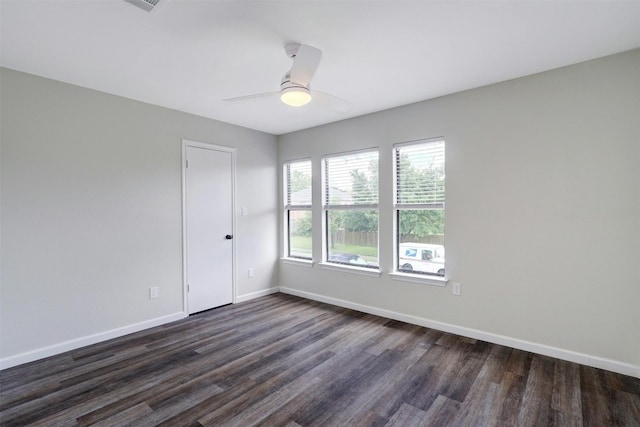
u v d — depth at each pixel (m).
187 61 2.44
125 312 3.19
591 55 2.36
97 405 2.04
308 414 1.95
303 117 3.87
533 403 2.03
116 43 2.17
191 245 3.74
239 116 3.82
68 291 2.84
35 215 2.67
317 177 4.27
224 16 1.87
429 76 2.71
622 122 2.32
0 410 2.00
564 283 2.56
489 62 2.46
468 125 3.01
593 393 2.12
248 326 3.39
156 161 3.43
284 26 1.97
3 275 2.52
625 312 2.34
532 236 2.69
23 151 2.61
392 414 1.94
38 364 2.58
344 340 3.01
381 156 3.62
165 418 1.91
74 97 2.87
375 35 2.08
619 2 1.74
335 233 4.19
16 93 2.57
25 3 1.72
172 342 3.00
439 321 3.22
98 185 3.02
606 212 2.39
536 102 2.66
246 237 4.34
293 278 4.61
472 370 2.43
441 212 3.27
